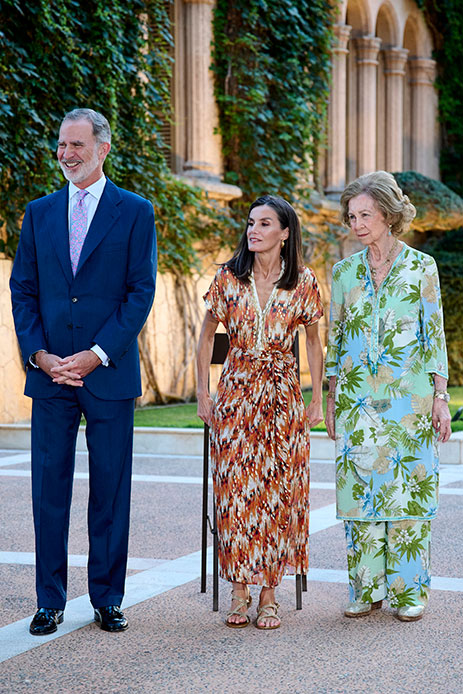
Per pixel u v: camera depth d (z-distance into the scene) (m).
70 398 8.16
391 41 38.91
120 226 8.17
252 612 8.57
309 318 8.50
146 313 8.16
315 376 8.71
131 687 6.69
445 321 37.66
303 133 30.72
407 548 8.44
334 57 34.69
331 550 10.81
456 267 37.84
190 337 27.39
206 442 9.10
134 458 18.38
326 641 7.71
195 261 27.02
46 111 21.50
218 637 7.80
